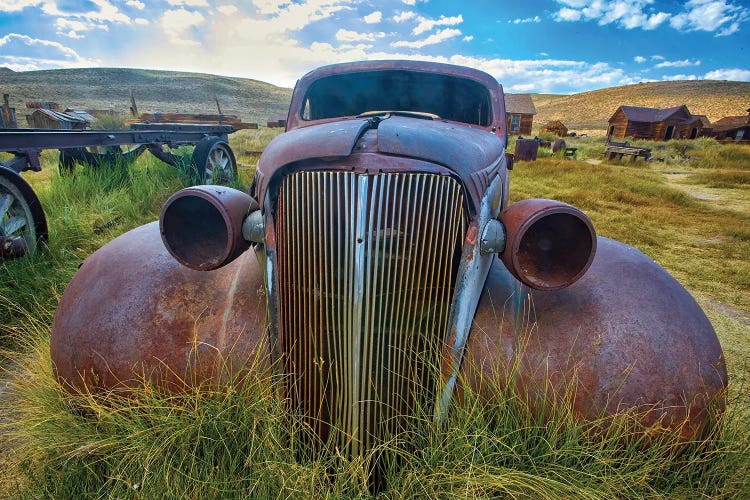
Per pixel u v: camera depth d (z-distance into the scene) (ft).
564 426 5.21
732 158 68.64
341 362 4.93
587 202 27.76
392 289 4.83
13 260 11.46
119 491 4.95
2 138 12.75
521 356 5.42
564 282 4.82
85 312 5.91
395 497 4.80
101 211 17.06
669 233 21.07
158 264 6.19
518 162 52.03
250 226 5.39
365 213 4.58
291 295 5.17
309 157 4.86
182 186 21.97
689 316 5.53
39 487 5.22
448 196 4.92
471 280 5.23
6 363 8.54
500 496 4.84
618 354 5.19
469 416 5.11
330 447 5.21
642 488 4.97
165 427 5.33
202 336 5.73
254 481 4.90
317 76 9.72
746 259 17.19
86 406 5.73
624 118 145.69
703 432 5.20
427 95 10.05
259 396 5.36
